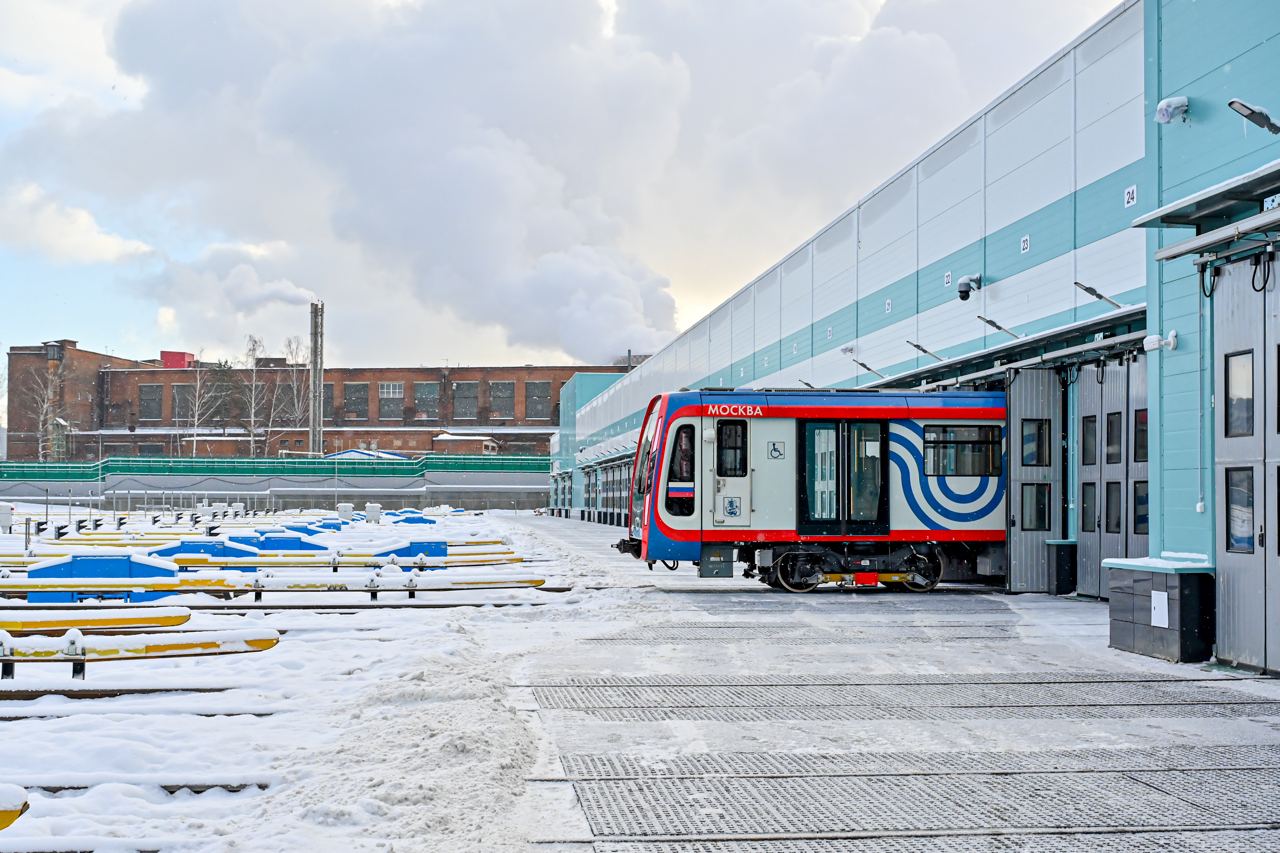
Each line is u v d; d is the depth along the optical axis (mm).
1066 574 19000
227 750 6867
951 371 23266
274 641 9859
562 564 24938
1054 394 19266
